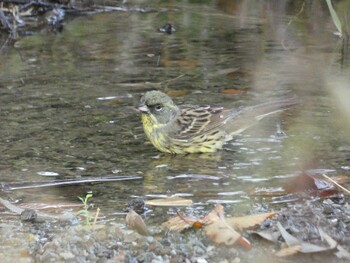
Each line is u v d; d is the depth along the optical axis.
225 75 15.91
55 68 16.30
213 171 11.83
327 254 9.02
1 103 14.27
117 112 13.98
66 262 8.98
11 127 13.23
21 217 10.12
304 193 10.90
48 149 12.45
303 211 10.15
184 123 12.74
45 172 11.64
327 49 17.58
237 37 18.58
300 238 9.40
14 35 18.89
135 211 10.39
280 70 16.17
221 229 9.45
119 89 15.07
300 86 15.18
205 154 12.66
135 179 11.49
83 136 12.99
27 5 20.05
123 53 17.38
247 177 11.52
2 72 16.03
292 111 14.07
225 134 12.91
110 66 16.47
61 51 17.55
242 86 15.27
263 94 14.76
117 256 9.09
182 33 18.97
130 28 19.44
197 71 16.16
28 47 17.91
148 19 20.28
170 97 14.34
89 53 17.38
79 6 21.03
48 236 9.66
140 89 15.07
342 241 9.31
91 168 11.81
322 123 13.52
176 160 12.37
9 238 9.59
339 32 17.80
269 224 9.80
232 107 13.96
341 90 14.84
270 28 19.25
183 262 8.95
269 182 11.31
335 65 16.44
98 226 9.80
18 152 12.30
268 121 13.70
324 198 10.77
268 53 17.34
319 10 20.20
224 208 10.43
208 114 12.95
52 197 10.82
